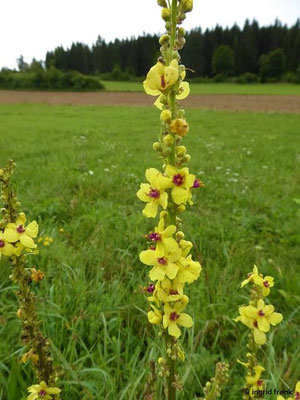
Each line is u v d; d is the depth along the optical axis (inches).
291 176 371.9
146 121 934.4
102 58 3841.0
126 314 144.9
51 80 2474.2
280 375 114.7
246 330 142.4
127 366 117.9
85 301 146.5
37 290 152.3
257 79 3275.1
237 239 216.2
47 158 422.9
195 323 139.3
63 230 209.8
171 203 59.4
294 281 168.4
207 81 3287.4
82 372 115.6
